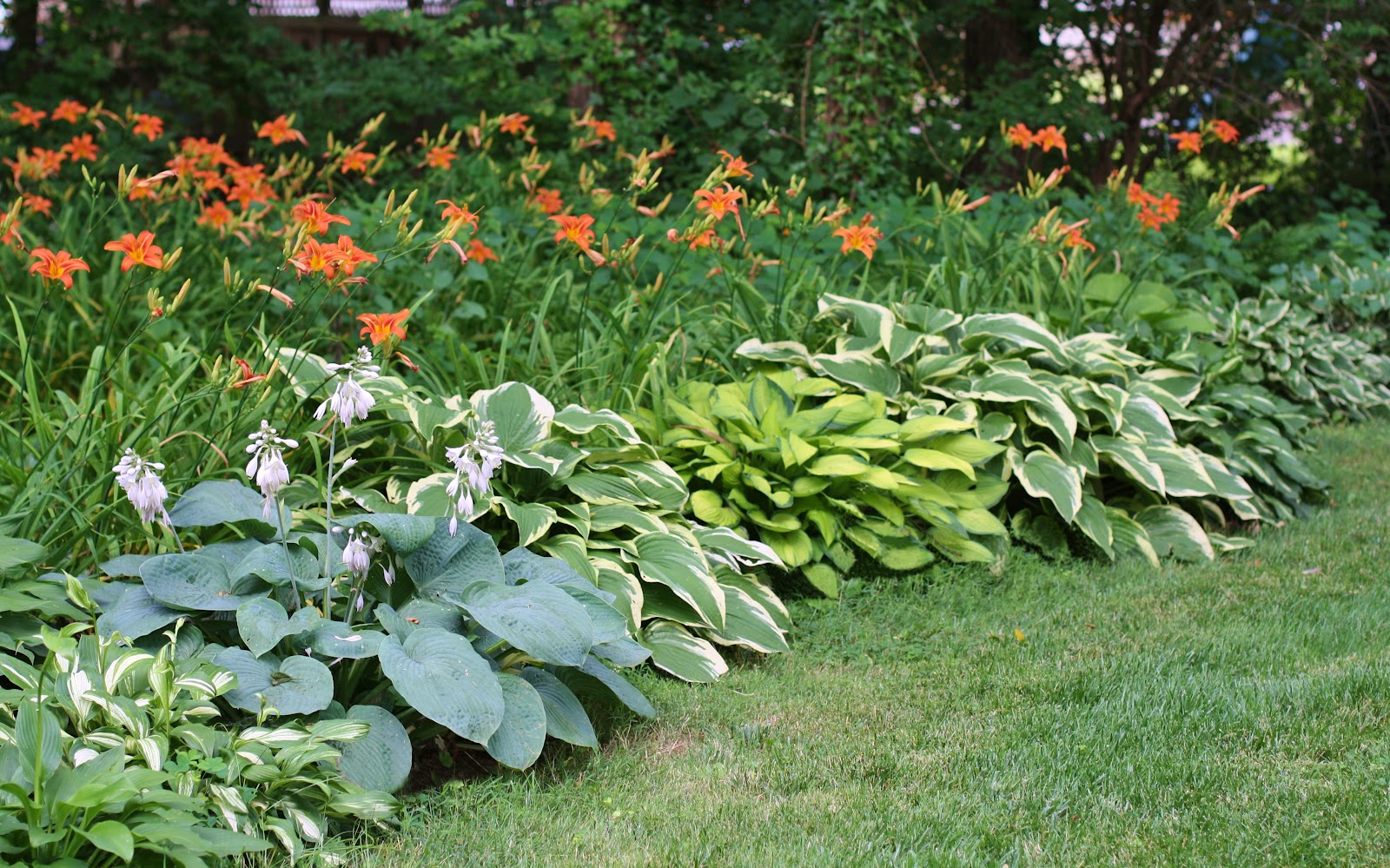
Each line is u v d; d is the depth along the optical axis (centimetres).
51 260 386
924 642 416
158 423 431
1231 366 607
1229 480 546
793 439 455
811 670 394
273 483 298
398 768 287
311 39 1302
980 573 473
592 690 349
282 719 293
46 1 1144
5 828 227
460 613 320
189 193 691
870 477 458
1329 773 298
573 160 927
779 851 270
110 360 504
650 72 1019
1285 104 1330
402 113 1088
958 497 488
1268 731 323
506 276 635
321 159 1101
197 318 627
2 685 301
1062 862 264
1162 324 649
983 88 1221
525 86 1016
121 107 1087
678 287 650
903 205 802
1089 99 1249
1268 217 1366
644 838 279
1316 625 415
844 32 883
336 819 280
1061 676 373
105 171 902
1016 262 672
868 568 470
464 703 280
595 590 335
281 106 1105
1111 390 538
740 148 954
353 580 319
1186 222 859
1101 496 546
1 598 302
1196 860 261
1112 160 1288
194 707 273
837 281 679
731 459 467
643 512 421
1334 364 830
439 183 782
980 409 539
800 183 589
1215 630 414
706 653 386
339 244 404
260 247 688
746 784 309
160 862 239
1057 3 1119
